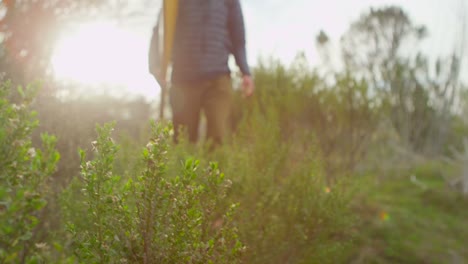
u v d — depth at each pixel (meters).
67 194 1.54
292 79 4.17
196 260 1.06
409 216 3.53
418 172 5.21
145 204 1.02
